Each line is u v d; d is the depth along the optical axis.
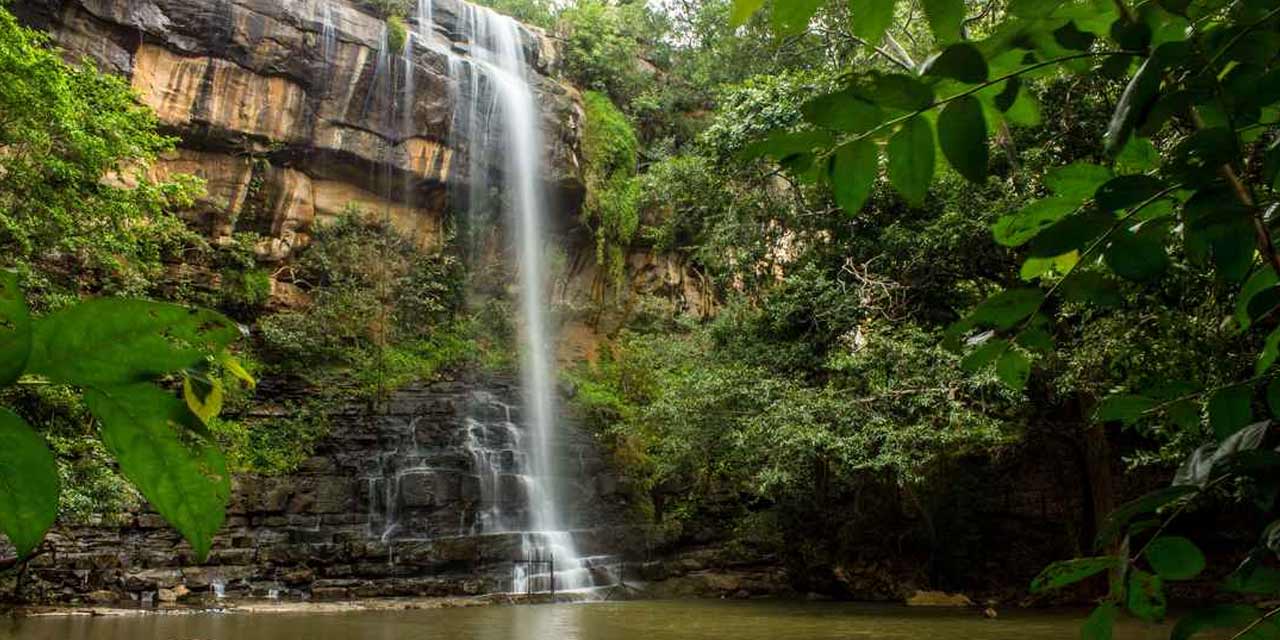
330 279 22.62
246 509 17.42
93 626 11.34
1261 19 0.91
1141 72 0.95
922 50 12.20
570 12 29.00
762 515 18.67
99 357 0.74
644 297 26.75
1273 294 1.08
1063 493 18.50
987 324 1.26
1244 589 1.00
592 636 10.90
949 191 12.98
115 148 12.66
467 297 24.98
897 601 16.56
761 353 15.94
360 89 22.97
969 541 18.19
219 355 0.79
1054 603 16.11
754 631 11.52
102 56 19.17
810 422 13.41
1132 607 1.05
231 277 21.11
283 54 21.80
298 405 20.67
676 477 20.81
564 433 23.23
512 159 25.33
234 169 21.33
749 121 13.94
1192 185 0.98
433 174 23.97
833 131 1.06
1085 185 1.20
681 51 28.44
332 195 23.00
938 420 12.88
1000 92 1.06
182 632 10.85
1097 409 1.31
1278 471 0.97
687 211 17.20
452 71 24.55
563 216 26.31
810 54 16.12
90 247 12.76
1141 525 1.05
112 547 15.24
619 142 27.30
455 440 21.56
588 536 19.41
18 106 11.28
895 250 13.95
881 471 14.67
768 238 15.89
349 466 19.67
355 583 16.08
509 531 19.83
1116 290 1.17
